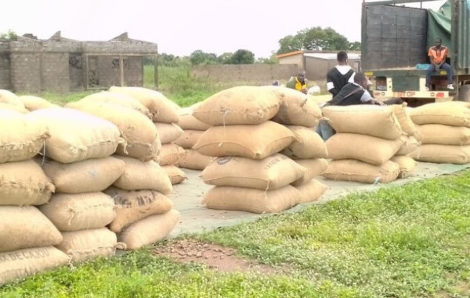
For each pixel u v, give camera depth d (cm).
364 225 527
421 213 576
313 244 473
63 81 2619
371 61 1177
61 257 405
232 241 478
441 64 1093
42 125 402
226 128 593
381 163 722
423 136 904
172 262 430
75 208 416
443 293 379
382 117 709
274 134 589
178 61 4200
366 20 1163
